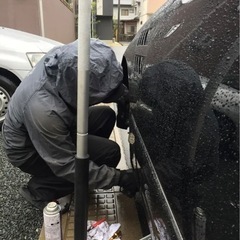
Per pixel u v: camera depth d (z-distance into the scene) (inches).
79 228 46.9
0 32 124.4
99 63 50.1
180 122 32.9
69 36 481.4
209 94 27.7
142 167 50.5
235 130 23.3
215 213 25.0
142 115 50.2
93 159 67.0
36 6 215.3
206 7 34.2
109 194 73.2
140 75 54.1
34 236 64.6
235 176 22.8
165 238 37.0
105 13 807.7
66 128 56.2
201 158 27.9
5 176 89.2
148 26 61.7
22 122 58.4
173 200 34.0
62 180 65.6
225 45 27.1
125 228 61.4
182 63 34.9
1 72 119.0
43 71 56.2
